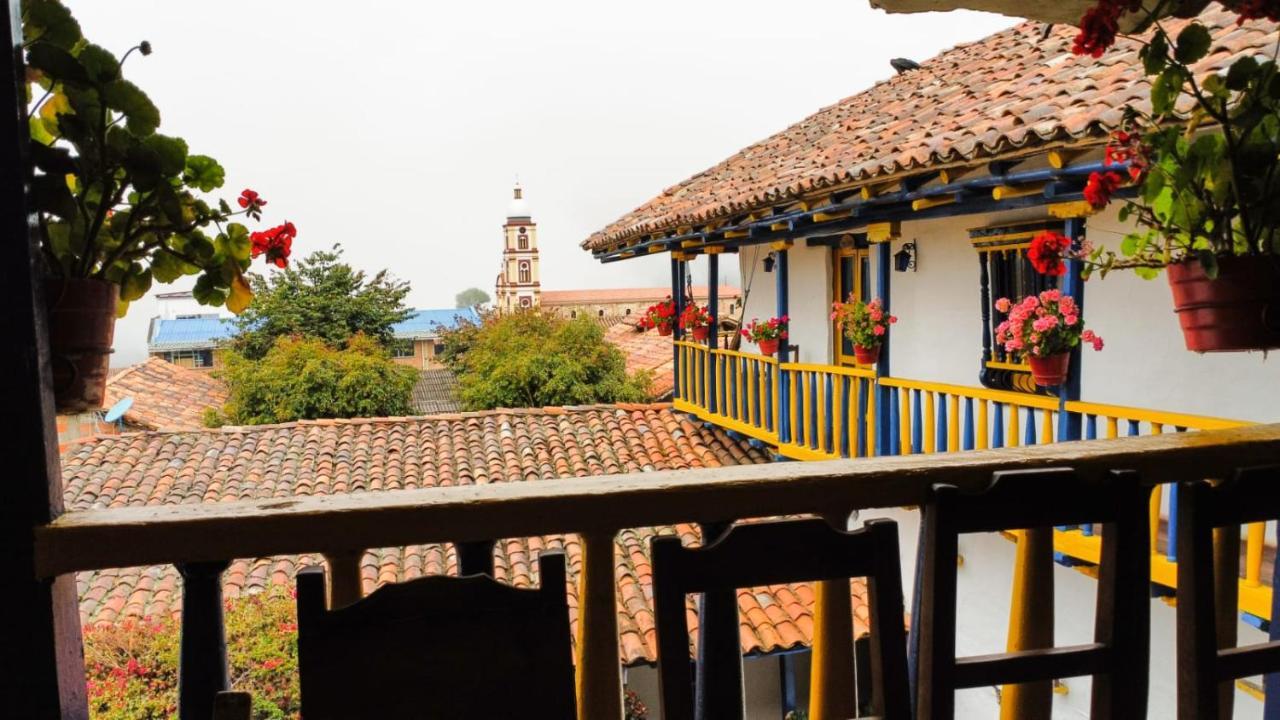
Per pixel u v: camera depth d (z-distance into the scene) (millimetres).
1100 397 6996
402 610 1594
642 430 12633
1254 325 2441
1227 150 2416
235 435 12328
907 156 6316
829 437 8961
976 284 8391
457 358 28547
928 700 1800
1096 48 2469
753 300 13711
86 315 1738
